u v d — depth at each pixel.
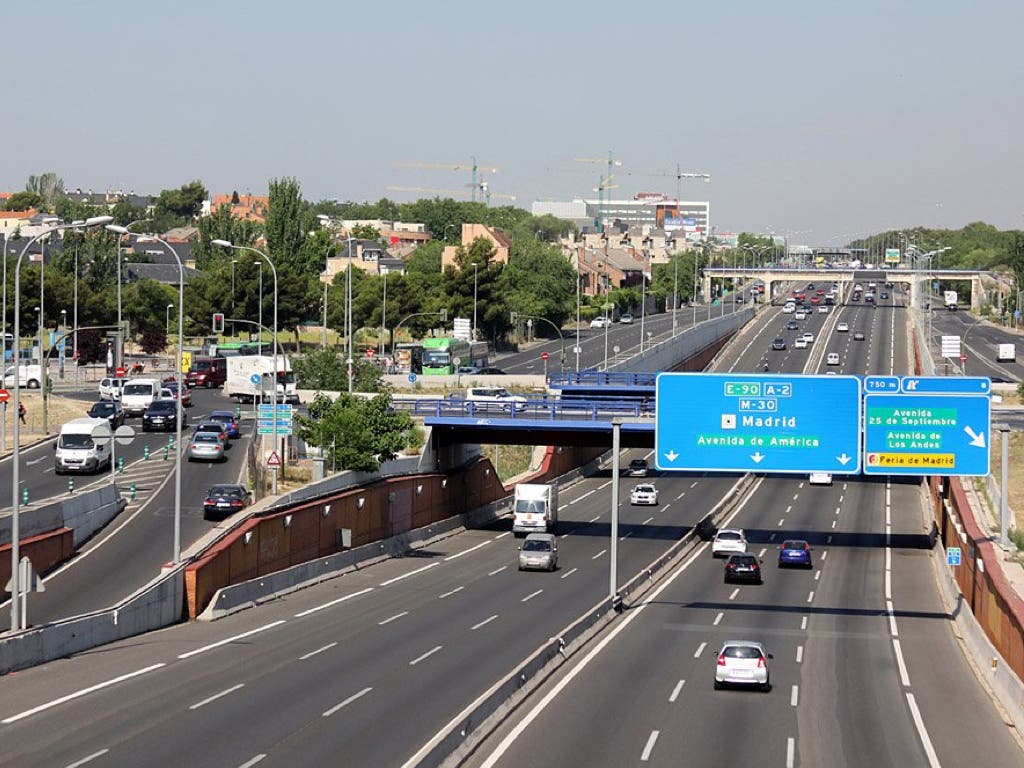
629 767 44.28
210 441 114.75
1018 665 59.66
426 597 82.12
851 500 138.38
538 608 78.50
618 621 76.12
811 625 76.94
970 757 48.00
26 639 55.31
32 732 44.38
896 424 74.31
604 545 109.44
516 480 144.75
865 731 51.28
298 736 44.91
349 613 74.94
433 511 116.31
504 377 182.38
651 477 156.88
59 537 75.88
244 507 89.50
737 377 74.94
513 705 52.12
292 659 59.88
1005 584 69.88
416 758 38.94
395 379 178.50
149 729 45.28
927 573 99.38
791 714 53.62
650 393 141.12
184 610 70.25
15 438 56.31
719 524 123.62
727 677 57.47
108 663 57.12
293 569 83.94
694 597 86.12
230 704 49.78
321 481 96.94
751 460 74.75
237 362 158.25
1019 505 110.00
